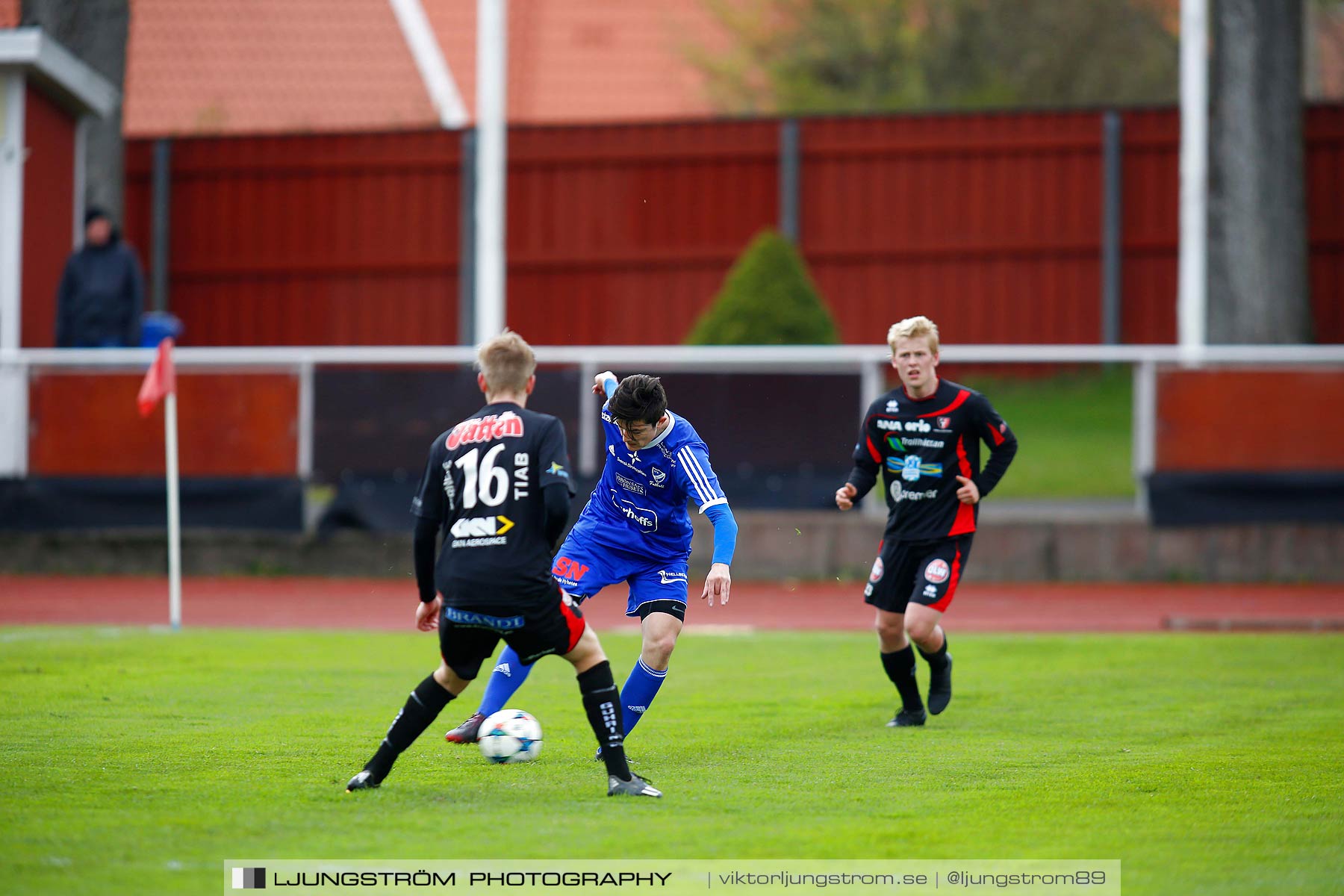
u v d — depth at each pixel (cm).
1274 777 1842
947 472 2295
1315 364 4719
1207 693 2636
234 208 7562
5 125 5462
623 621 4106
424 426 4900
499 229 6331
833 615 4231
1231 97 6375
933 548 2294
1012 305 7431
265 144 7538
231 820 1550
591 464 4734
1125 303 7412
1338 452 4716
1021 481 6012
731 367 4769
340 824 1532
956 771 1875
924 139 7438
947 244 7431
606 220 7475
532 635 1636
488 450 1625
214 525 5000
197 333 7588
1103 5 11919
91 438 5019
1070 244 7388
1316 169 7112
